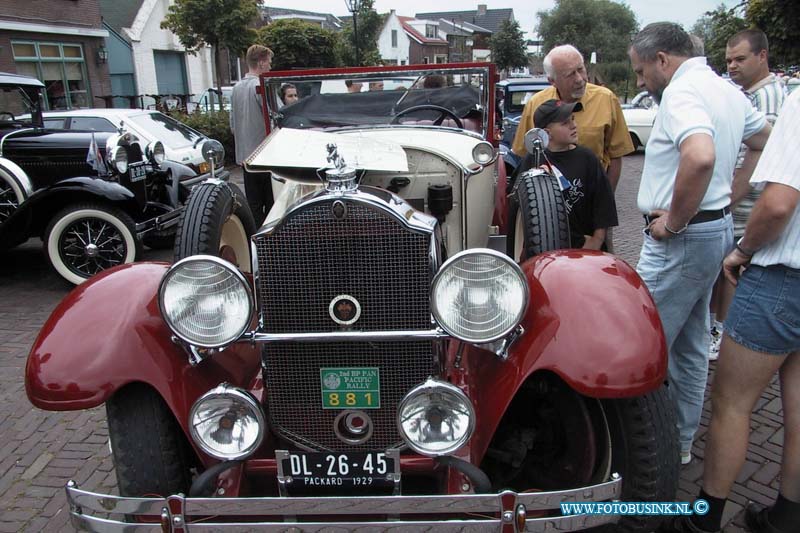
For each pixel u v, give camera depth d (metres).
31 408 3.69
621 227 7.62
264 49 6.17
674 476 2.09
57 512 2.77
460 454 2.08
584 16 43.28
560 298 2.08
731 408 2.37
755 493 2.75
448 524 1.81
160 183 6.71
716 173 2.51
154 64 24.14
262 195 5.00
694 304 2.70
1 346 4.57
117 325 2.12
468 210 3.38
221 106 15.54
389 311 2.02
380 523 1.82
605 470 2.19
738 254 2.28
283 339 2.00
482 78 4.09
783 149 2.08
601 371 1.92
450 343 2.56
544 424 2.48
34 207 5.68
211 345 2.00
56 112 8.53
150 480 2.12
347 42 26.58
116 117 8.53
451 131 3.80
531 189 2.90
